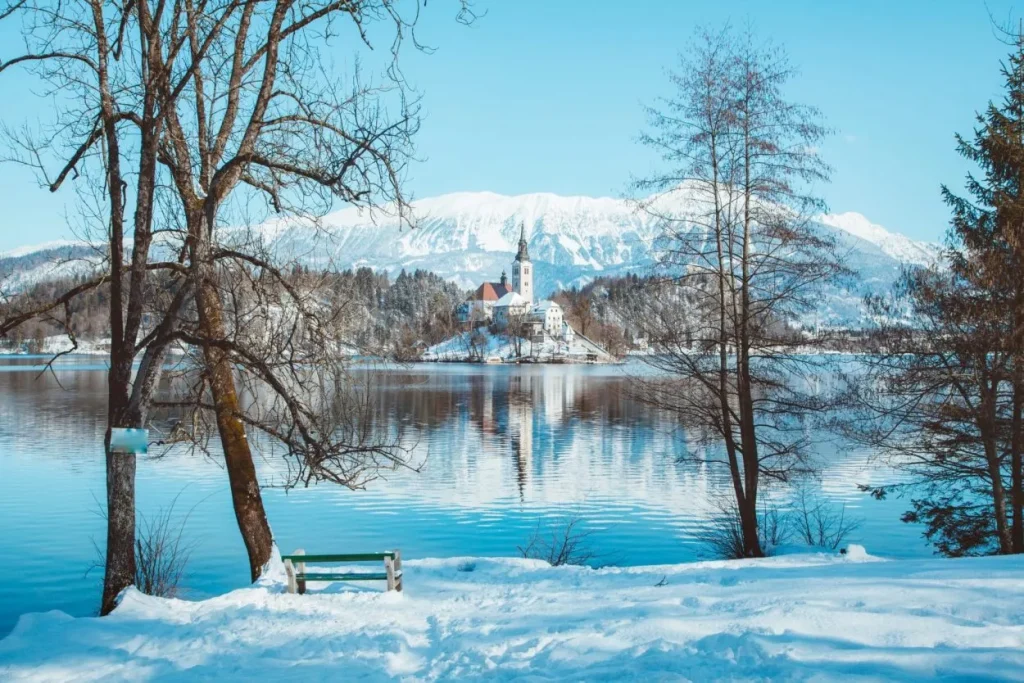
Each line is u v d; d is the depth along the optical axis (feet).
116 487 40.73
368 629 33.78
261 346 43.16
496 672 26.45
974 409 61.87
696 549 69.72
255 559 44.98
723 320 60.49
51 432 151.53
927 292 63.72
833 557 48.42
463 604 38.09
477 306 645.92
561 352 587.27
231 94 43.47
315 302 44.55
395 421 182.91
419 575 45.29
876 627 27.61
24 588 57.77
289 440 44.37
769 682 22.34
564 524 80.33
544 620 33.47
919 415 65.26
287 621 35.24
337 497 93.50
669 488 100.42
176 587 53.62
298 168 41.91
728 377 62.95
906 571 38.45
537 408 218.38
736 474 62.80
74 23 40.24
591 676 24.64
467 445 142.10
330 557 40.37
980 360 60.54
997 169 64.54
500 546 71.31
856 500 89.51
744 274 59.62
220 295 44.24
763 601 33.09
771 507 84.64
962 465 66.59
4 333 42.19
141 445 40.22
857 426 66.28
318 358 44.04
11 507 84.89
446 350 565.12
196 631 33.76
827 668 23.09
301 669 28.50
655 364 63.10
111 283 41.04
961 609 29.45
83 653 31.17
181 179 43.04
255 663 29.37
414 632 33.55
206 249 40.65
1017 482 61.11
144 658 30.48
